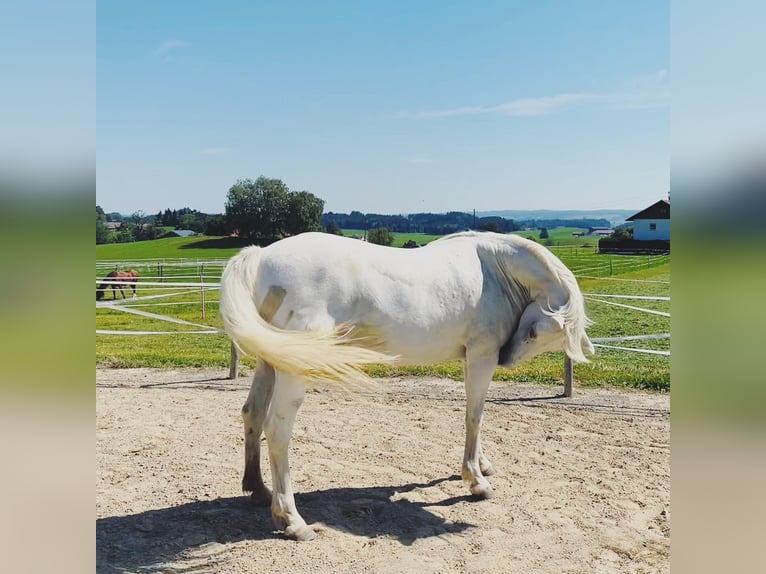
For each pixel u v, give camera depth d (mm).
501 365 4527
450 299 4109
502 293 4410
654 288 22375
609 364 9938
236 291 3539
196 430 5957
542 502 4352
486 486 4406
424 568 3410
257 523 3908
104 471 4781
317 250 3750
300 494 4422
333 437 5812
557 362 10172
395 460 5195
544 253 4430
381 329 3844
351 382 3453
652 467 5051
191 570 3285
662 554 3621
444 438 5809
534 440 5758
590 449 5512
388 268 3910
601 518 4098
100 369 9055
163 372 8875
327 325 3643
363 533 3830
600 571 3414
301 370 3371
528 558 3557
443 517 4094
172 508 4113
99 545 3523
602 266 31594
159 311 18547
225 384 8070
